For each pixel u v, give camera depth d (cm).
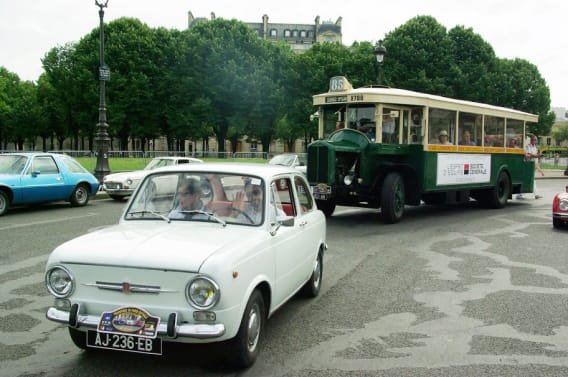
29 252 874
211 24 4938
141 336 375
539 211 1603
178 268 375
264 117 4956
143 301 384
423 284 718
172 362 436
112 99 4722
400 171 1327
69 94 4916
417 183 1323
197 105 4691
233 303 385
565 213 1204
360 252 940
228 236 437
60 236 1023
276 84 4903
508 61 5200
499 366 440
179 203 496
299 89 4991
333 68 4875
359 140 1262
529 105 5119
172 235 434
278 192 523
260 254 439
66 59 5491
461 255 920
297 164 2339
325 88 4919
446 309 604
